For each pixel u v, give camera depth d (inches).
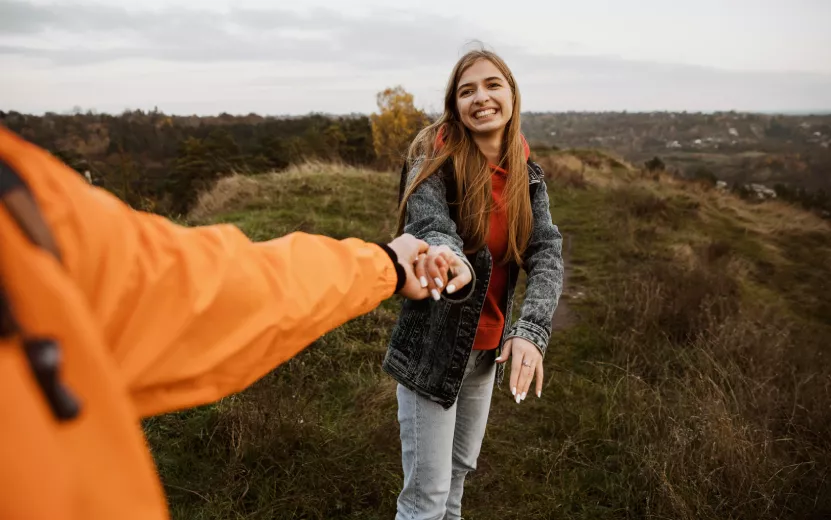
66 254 20.3
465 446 80.4
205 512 92.8
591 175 650.8
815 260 367.2
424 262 42.7
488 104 70.9
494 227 73.4
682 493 100.9
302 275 31.3
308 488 100.9
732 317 191.9
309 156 463.8
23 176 18.2
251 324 27.9
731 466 105.6
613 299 208.2
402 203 74.9
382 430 117.3
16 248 16.1
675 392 139.9
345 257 34.7
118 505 17.7
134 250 24.0
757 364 157.3
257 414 111.6
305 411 118.9
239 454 103.7
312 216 267.0
